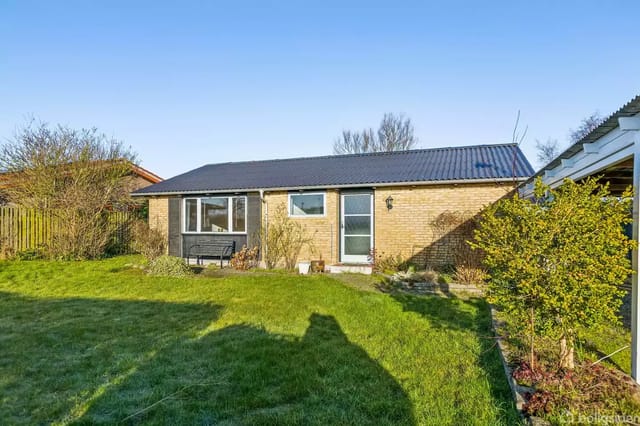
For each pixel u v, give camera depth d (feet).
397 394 11.19
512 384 10.97
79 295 25.12
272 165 53.26
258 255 41.22
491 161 39.14
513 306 11.82
